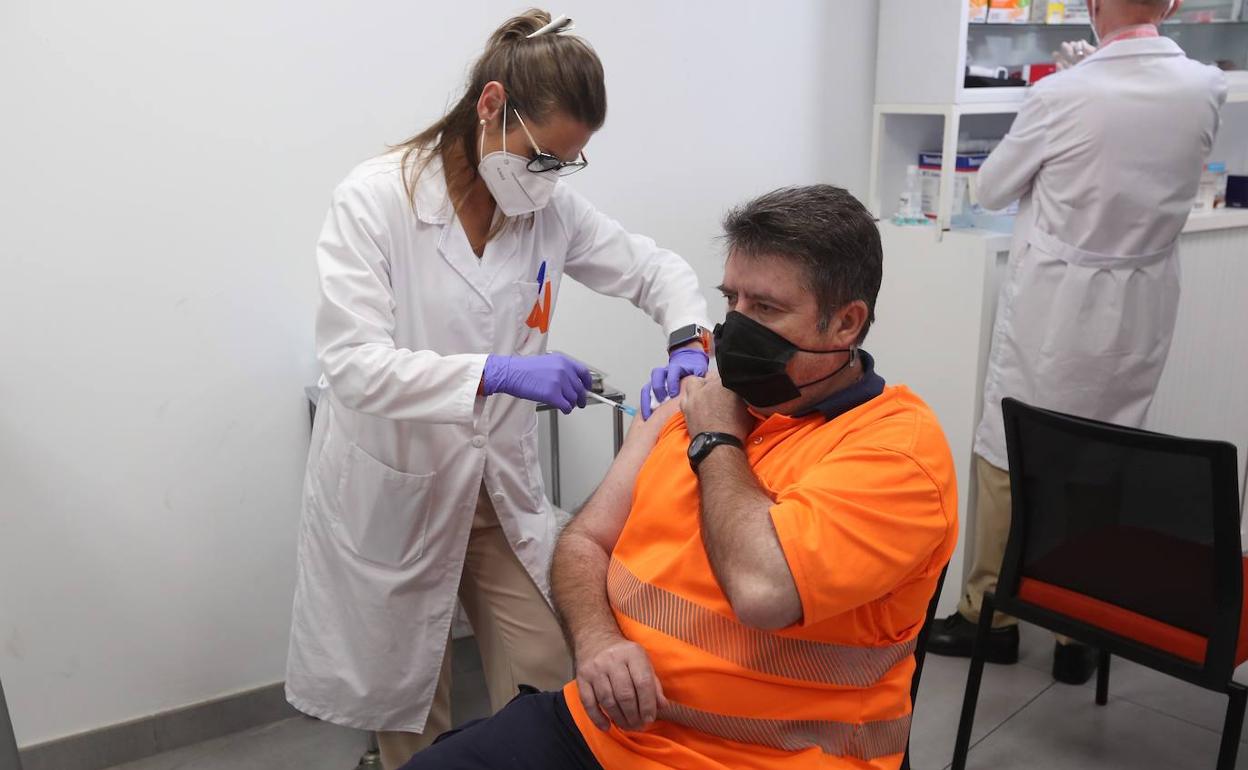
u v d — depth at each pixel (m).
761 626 1.02
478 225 1.67
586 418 2.63
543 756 1.18
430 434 1.64
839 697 1.13
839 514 1.03
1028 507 2.01
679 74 2.55
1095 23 2.40
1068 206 2.37
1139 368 2.49
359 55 2.13
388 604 1.75
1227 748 1.79
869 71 2.88
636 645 1.14
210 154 2.04
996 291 2.62
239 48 2.02
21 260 1.93
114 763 2.23
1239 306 3.15
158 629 2.23
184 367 2.12
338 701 1.81
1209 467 1.68
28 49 1.85
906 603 1.14
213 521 2.23
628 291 1.95
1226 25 3.28
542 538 1.81
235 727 2.35
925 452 1.10
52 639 2.13
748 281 1.15
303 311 2.21
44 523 2.07
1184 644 1.82
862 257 1.14
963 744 2.12
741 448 1.16
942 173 2.64
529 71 1.47
